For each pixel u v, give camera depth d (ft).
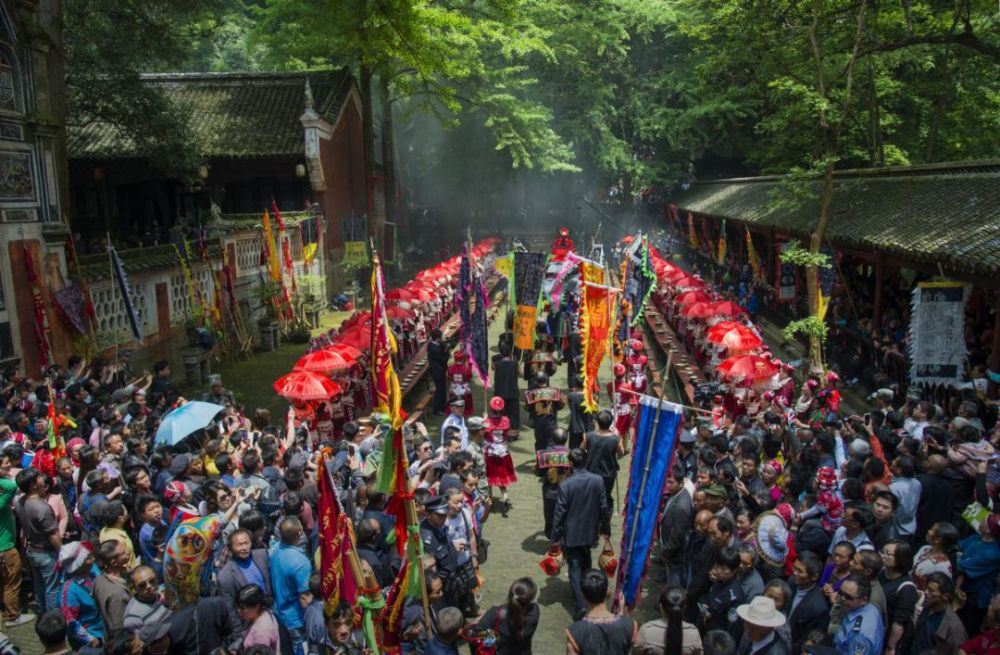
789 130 84.02
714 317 62.13
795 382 58.34
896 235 51.88
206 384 66.85
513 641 20.85
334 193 114.01
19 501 29.25
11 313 50.14
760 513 26.89
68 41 72.84
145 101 79.56
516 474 46.83
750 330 49.21
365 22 95.76
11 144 50.24
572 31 144.87
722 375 48.67
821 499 25.68
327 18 100.53
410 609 22.66
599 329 43.62
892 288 67.21
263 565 23.76
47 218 53.26
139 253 64.85
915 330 43.70
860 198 67.10
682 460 34.04
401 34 95.66
